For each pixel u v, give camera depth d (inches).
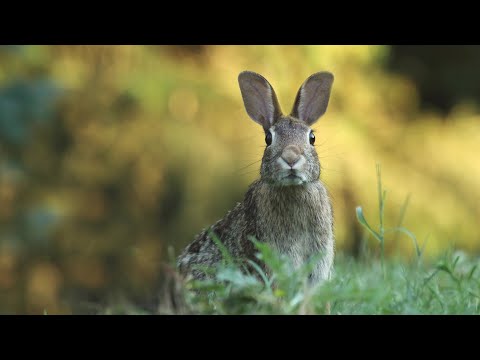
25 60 542.9
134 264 541.3
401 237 548.7
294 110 265.3
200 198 533.3
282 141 242.8
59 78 540.1
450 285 211.9
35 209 500.4
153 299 236.1
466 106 637.3
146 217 552.4
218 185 535.8
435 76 652.7
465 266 254.2
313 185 243.9
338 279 228.8
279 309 177.2
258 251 236.5
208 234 255.4
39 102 490.0
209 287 186.2
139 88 547.8
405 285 215.6
